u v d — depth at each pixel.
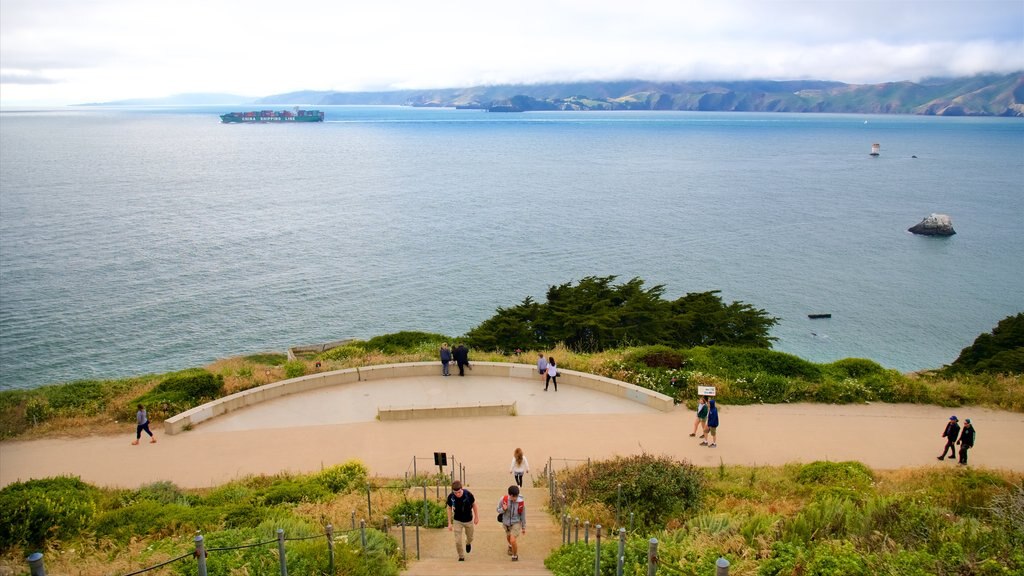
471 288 73.31
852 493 15.41
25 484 16.69
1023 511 12.52
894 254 91.19
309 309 66.31
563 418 24.19
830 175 178.12
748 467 19.58
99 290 70.81
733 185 156.88
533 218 113.12
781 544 11.38
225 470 20.39
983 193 145.75
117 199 129.75
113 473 20.27
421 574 12.16
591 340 38.69
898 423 23.52
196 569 11.15
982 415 24.30
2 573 11.62
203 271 78.62
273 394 26.31
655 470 16.84
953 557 10.46
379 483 18.69
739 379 26.62
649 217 114.88
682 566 10.81
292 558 11.43
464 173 178.88
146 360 54.25
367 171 183.75
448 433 22.94
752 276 79.69
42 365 53.03
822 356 56.47
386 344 37.81
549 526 15.35
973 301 71.00
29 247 87.88
